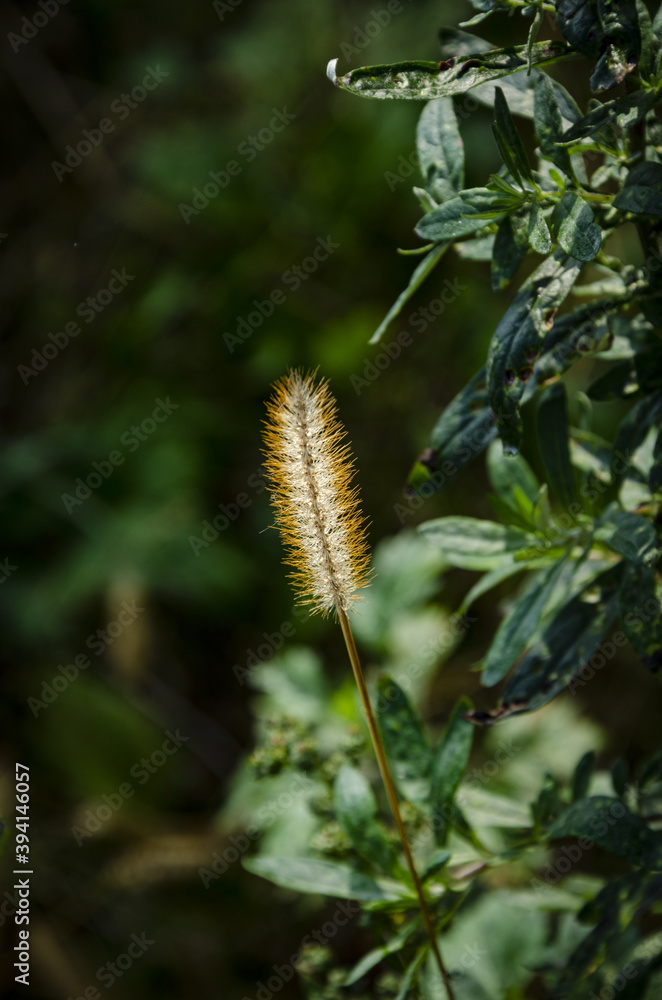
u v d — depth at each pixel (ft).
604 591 6.04
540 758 12.16
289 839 10.11
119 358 19.08
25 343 19.80
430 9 17.31
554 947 8.86
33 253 20.29
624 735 15.21
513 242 4.92
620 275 5.53
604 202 5.01
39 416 19.36
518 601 5.98
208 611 17.19
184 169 18.90
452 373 17.81
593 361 15.87
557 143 4.72
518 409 4.81
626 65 4.53
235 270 18.72
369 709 5.35
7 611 16.65
